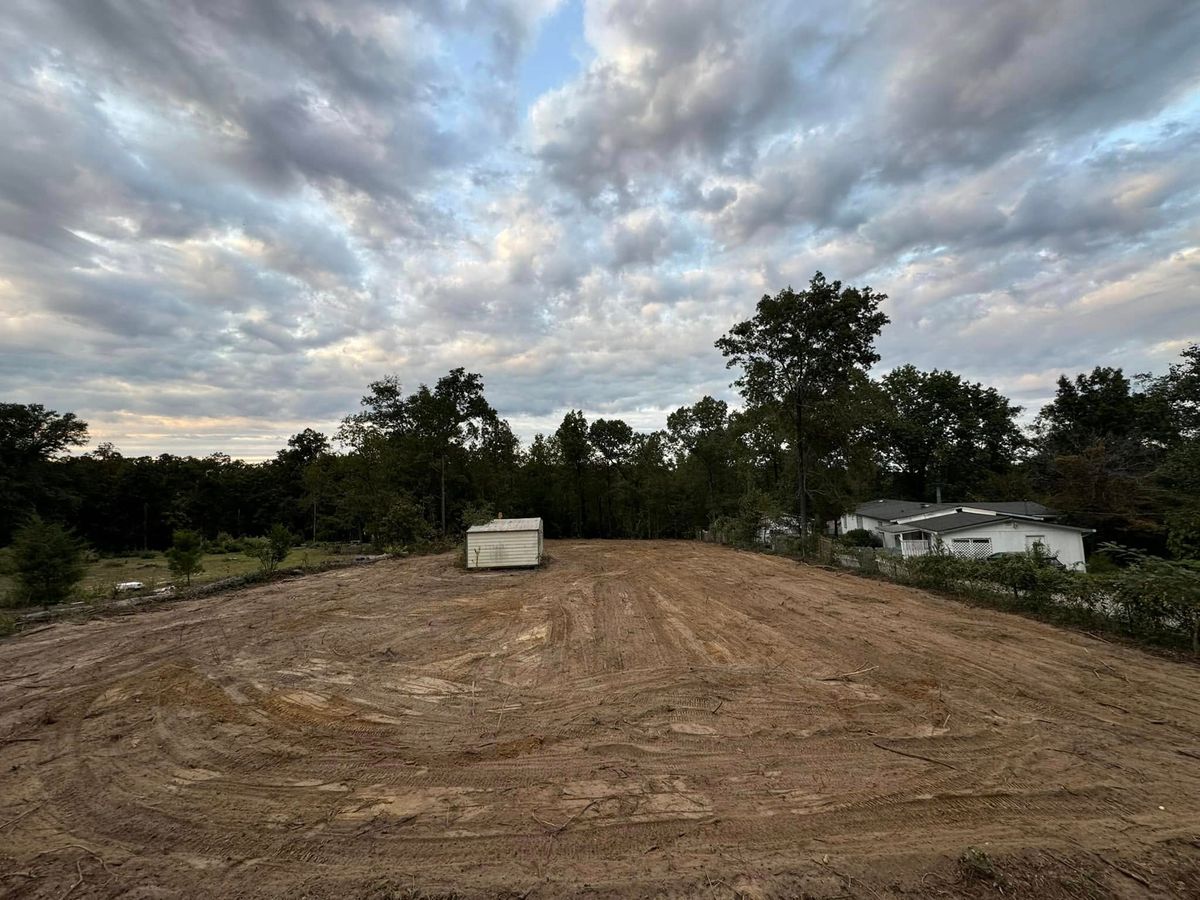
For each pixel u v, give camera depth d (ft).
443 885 10.03
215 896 9.84
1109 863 10.40
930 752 15.43
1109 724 17.15
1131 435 101.81
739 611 37.35
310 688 21.91
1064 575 32.37
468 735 17.28
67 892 9.97
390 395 120.67
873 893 9.66
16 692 21.39
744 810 12.51
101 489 161.68
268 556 61.05
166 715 19.06
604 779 14.16
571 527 159.94
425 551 89.10
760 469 113.60
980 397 148.66
